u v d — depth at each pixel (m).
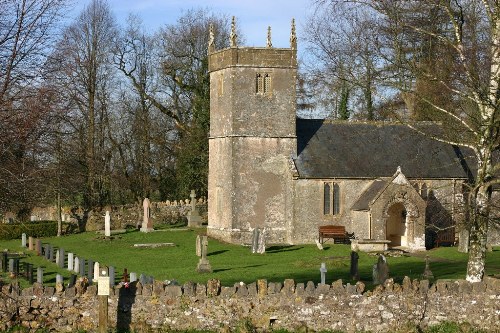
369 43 52.19
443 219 64.62
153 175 91.44
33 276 44.31
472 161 68.88
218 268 47.75
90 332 27.45
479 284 30.25
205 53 90.88
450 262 50.62
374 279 38.34
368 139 68.00
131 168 89.75
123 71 88.88
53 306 27.42
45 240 68.06
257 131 64.81
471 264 33.06
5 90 26.62
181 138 88.56
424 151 67.81
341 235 63.66
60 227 71.75
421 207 61.81
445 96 39.47
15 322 27.14
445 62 33.81
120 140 90.00
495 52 32.12
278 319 28.56
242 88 64.62
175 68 87.00
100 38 83.62
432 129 67.75
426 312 29.73
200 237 55.41
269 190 65.00
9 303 27.16
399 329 28.88
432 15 33.44
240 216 64.44
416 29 32.84
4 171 27.39
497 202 43.25
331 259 50.75
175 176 89.38
